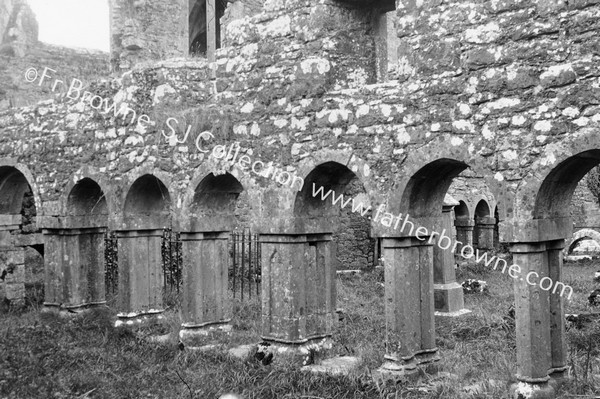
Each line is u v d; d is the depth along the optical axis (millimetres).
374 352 10602
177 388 9344
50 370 9914
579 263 24422
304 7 10602
